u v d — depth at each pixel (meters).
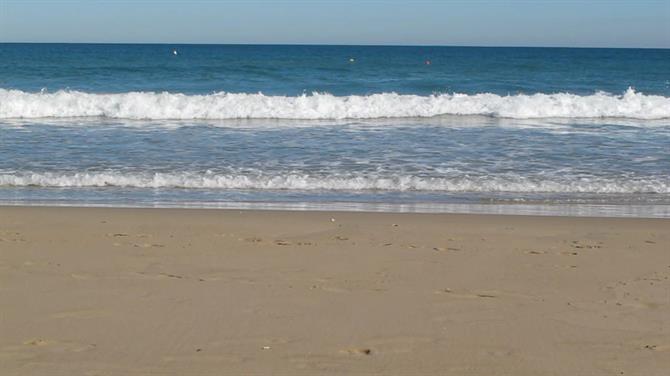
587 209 9.75
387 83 36.00
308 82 36.03
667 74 46.31
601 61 69.31
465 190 10.90
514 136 15.90
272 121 18.75
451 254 7.11
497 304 5.49
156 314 5.14
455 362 4.37
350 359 4.39
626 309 5.40
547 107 20.67
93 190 10.83
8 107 19.47
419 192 10.80
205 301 5.46
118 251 7.07
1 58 63.03
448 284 6.04
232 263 6.66
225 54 84.12
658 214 9.44
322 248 7.30
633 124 18.47
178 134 15.97
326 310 5.29
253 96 21.25
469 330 4.91
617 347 4.62
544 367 4.30
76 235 7.80
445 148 14.12
